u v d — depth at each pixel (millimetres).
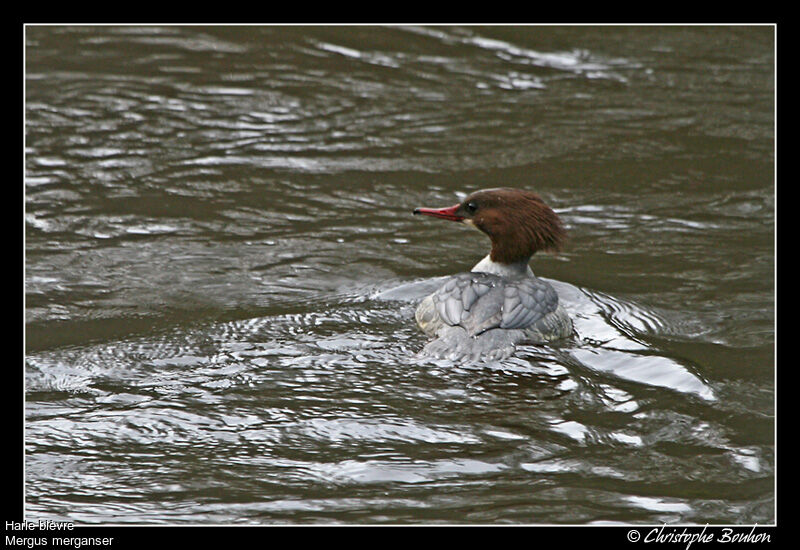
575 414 9180
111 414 9164
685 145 16906
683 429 8977
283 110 18047
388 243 13766
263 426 8945
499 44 21016
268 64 19953
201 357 10297
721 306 11930
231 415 9125
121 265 12836
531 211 11867
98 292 12047
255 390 9570
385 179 15711
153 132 17062
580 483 8148
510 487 8086
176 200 14875
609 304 11844
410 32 21609
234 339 10727
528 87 19078
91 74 19250
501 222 11891
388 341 10641
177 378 9828
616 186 15594
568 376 9859
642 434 8883
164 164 16016
